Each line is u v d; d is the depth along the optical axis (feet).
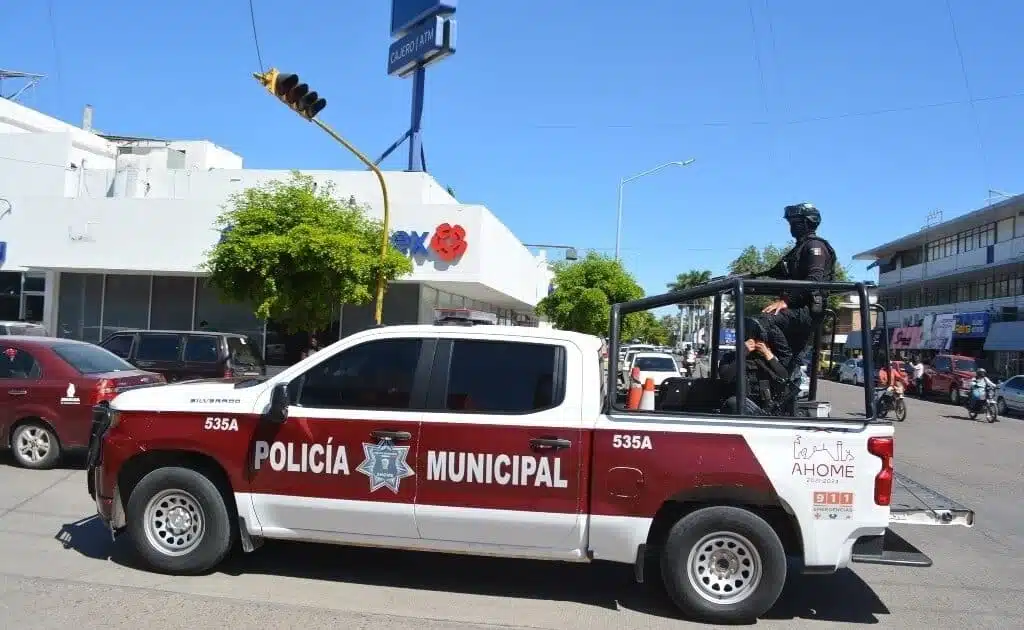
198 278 73.20
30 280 82.64
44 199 70.08
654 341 172.04
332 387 18.58
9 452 35.65
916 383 118.42
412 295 70.33
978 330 133.90
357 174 76.23
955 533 28.02
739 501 17.17
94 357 34.55
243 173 81.87
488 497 17.44
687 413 17.53
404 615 16.99
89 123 145.89
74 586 18.08
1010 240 129.39
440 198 82.64
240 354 47.85
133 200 68.85
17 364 32.60
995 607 19.34
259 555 21.17
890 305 196.85
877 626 17.72
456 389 18.03
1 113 119.96
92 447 19.95
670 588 17.28
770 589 16.94
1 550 20.93
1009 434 66.95
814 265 19.79
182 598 17.47
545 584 19.72
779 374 19.58
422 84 82.38
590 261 111.14
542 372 17.99
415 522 17.74
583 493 17.21
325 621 16.37
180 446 18.88
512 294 86.28
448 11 79.00
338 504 18.01
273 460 18.38
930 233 159.74
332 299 55.72
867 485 16.78
